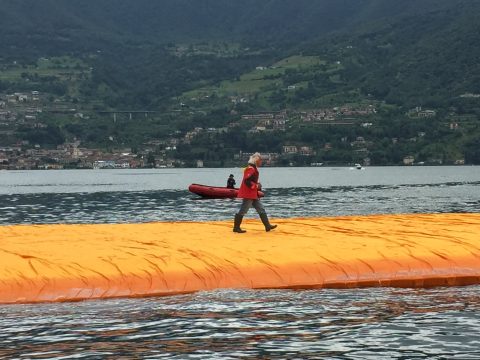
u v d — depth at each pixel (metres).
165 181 132.25
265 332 10.71
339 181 118.62
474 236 17.14
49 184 120.00
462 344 10.02
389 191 78.19
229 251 15.09
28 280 13.12
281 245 15.72
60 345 9.97
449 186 92.06
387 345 9.97
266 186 97.75
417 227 18.95
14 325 11.16
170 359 9.23
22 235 17.95
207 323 11.28
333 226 19.31
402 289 14.20
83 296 12.98
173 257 14.55
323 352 9.59
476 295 13.69
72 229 19.30
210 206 51.88
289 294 13.55
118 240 16.72
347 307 12.52
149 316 11.75
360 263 14.74
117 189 93.19
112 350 9.69
